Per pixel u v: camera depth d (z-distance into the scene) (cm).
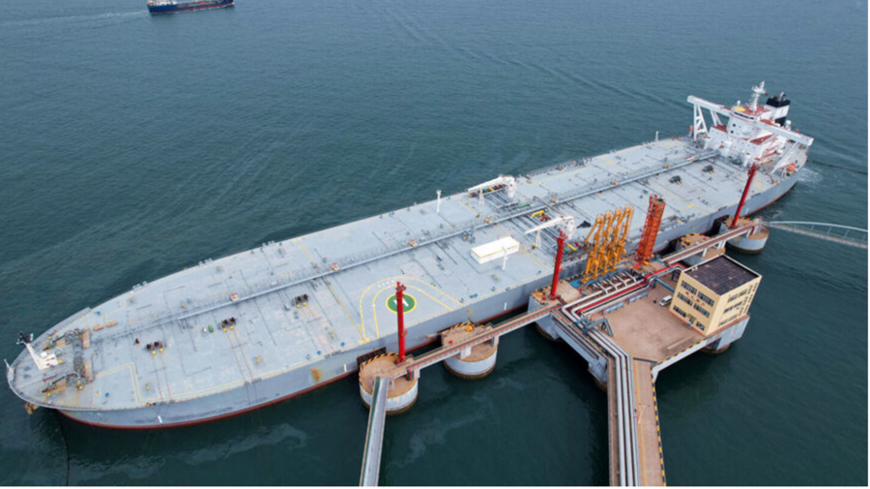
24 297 10731
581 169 14562
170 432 8419
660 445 7838
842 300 11069
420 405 8994
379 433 7894
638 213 12650
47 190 14012
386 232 11700
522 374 9588
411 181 14800
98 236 12469
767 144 14650
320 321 9400
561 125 17788
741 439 8338
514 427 8600
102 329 9206
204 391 8119
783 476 7806
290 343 8962
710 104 15200
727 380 9362
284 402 8875
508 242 10938
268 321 9394
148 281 11169
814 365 9612
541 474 7888
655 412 8206
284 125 17562
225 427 8525
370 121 17900
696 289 9450
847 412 8756
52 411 8625
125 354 8744
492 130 17438
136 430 8381
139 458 8025
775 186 13738
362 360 9094
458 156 15975
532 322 10638
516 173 15112
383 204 13838
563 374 9588
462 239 11575
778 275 11838
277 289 10056
